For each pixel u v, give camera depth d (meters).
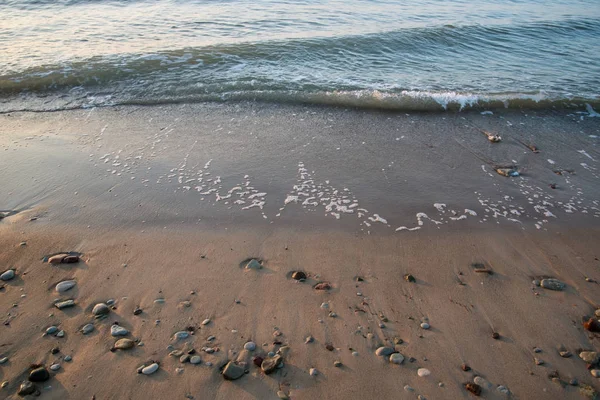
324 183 5.00
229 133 6.27
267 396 2.55
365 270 3.67
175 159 5.47
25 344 2.86
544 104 7.47
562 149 6.00
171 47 9.73
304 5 14.31
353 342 2.95
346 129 6.50
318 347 2.90
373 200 4.69
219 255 3.80
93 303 3.23
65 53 9.19
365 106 7.32
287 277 3.55
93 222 4.21
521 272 3.69
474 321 3.17
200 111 7.03
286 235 4.09
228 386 2.60
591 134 6.49
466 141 6.18
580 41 11.52
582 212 4.55
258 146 5.88
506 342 2.99
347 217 4.38
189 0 14.63
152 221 4.25
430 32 11.38
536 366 2.81
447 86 8.20
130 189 4.77
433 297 3.38
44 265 3.61
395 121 6.82
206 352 2.83
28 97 7.35
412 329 3.08
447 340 2.99
